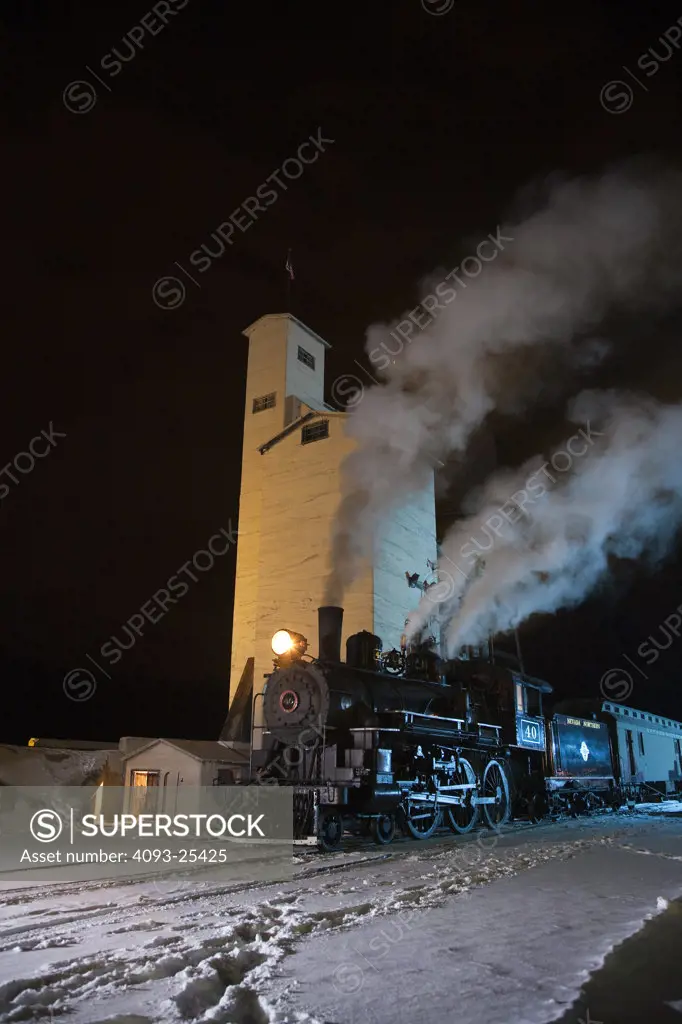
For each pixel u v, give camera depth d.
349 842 12.48
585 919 5.79
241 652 22.73
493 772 16.00
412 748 13.04
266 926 5.76
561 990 4.02
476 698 16.12
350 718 12.62
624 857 9.85
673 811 22.50
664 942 5.02
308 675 12.57
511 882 7.73
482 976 4.30
